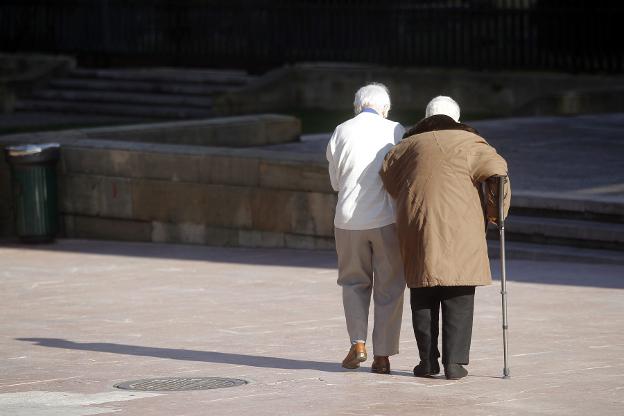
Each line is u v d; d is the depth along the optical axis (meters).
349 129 16.34
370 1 61.66
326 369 16.81
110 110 61.12
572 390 15.04
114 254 30.80
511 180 32.41
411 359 17.52
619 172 33.75
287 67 61.00
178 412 14.23
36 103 63.62
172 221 32.88
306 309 22.00
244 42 62.94
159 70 67.69
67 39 67.88
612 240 26.70
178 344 19.08
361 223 16.08
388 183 15.82
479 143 15.72
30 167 33.44
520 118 48.25
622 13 53.28
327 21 60.53
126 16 66.12
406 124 51.12
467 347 15.76
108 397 15.19
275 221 30.80
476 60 56.84
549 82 54.34
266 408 14.36
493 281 24.17
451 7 58.03
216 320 21.14
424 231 15.34
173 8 64.69
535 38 55.47
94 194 34.34
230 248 31.41
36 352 18.69
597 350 17.67
